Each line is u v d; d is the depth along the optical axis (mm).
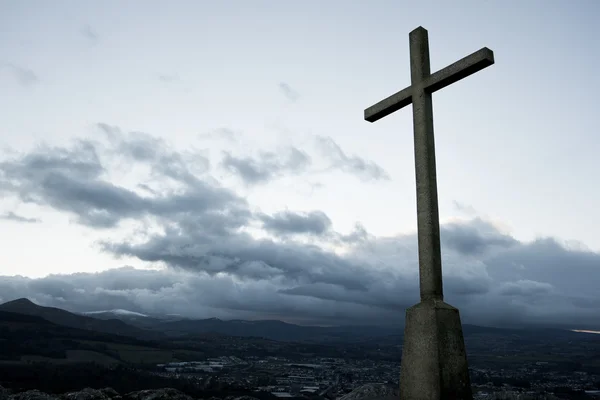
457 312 7012
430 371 6637
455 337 6852
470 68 7391
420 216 7555
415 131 8008
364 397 10844
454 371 6680
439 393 6469
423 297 7203
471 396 6758
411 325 7059
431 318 6801
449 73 7637
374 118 9344
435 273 7184
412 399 6805
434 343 6672
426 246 7344
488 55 7172
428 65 8383
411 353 6957
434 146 7883
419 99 8117
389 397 10641
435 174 7711
